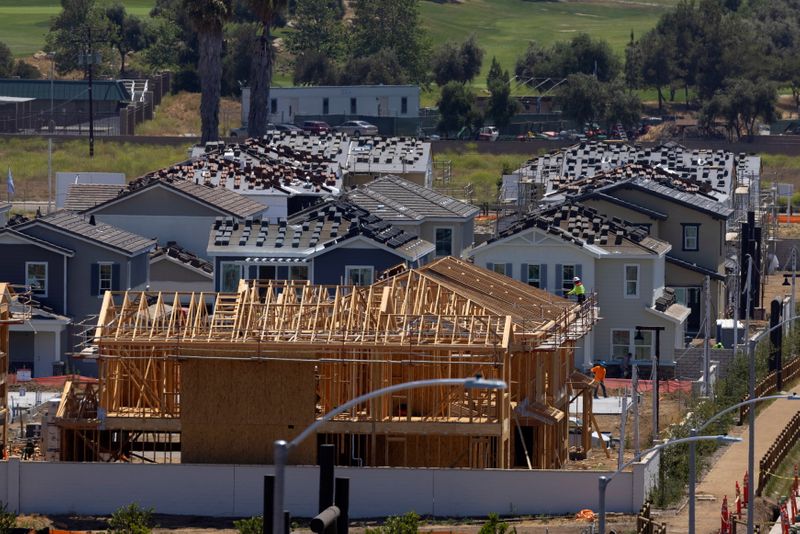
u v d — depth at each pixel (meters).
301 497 185.12
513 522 181.25
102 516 186.62
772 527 192.62
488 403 197.88
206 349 197.12
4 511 177.88
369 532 161.00
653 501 191.88
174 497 187.25
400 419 197.88
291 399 196.25
